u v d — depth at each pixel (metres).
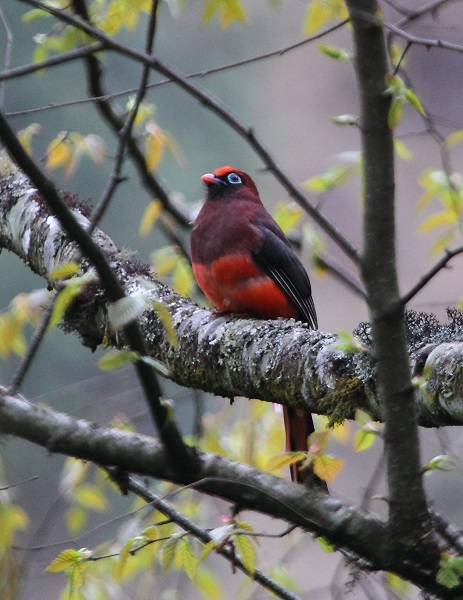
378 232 5.75
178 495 8.85
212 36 22.75
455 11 14.41
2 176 9.30
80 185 20.72
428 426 6.25
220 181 10.53
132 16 8.07
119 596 7.30
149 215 10.18
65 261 8.10
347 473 18.02
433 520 6.30
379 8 5.80
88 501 8.38
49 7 5.79
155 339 7.63
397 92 5.69
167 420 6.05
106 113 9.52
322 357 6.53
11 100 19.38
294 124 26.69
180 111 23.20
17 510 7.32
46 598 14.33
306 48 27.14
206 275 9.77
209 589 7.50
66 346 19.70
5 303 19.94
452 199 7.83
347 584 6.69
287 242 10.23
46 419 6.28
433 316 6.87
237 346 7.13
